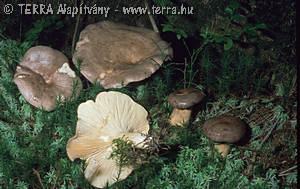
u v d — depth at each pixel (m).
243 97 0.67
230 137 0.56
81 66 0.62
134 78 0.60
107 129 0.57
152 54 0.63
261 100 0.66
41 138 0.59
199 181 0.57
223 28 0.73
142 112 0.59
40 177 0.57
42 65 0.63
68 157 0.58
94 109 0.57
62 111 0.62
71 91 0.63
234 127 0.56
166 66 0.66
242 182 0.57
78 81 0.64
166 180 0.56
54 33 0.73
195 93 0.59
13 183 0.55
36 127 0.61
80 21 0.72
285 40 0.71
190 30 0.73
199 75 0.71
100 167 0.56
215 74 0.71
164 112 0.64
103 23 0.66
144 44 0.64
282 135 0.62
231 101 0.66
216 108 0.66
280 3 0.70
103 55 0.62
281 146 0.62
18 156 0.58
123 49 0.63
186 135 0.60
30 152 0.58
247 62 0.67
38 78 0.62
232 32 0.72
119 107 0.57
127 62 0.63
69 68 0.64
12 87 0.64
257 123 0.64
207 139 0.60
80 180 0.55
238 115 0.65
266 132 0.63
